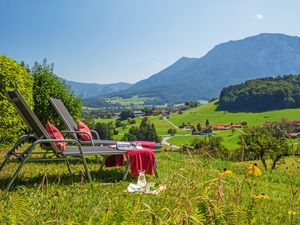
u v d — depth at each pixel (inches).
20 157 244.5
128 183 258.4
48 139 237.1
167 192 94.2
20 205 98.4
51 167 326.6
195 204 89.7
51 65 880.3
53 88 863.1
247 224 97.7
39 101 850.1
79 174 292.8
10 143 524.1
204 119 6909.5
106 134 3134.8
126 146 300.0
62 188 217.9
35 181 252.2
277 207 148.4
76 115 895.7
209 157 103.0
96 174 301.9
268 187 313.0
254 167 135.0
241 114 6899.6
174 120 7209.6
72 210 152.9
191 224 80.5
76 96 909.8
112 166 315.3
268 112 6712.6
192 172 96.1
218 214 89.0
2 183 240.1
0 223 117.6
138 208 92.7
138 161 270.1
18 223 95.0
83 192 207.6
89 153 254.4
